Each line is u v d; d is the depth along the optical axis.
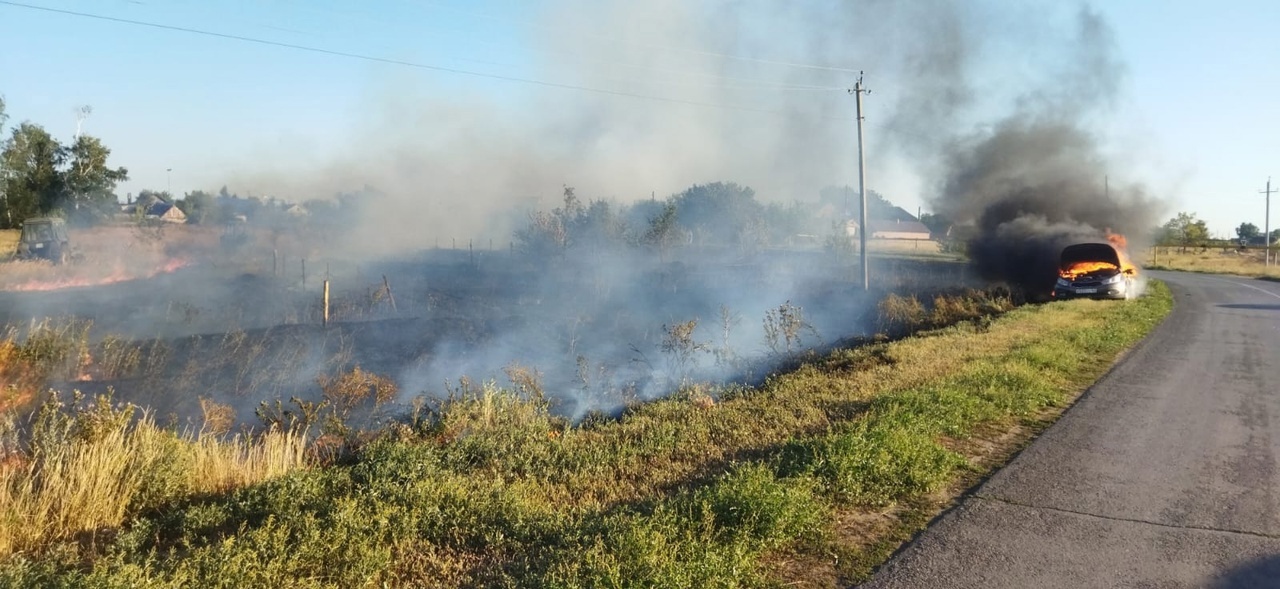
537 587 4.67
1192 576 4.96
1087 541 5.51
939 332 17.20
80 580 4.80
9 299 20.91
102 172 55.81
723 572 4.83
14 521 5.75
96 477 6.37
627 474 7.38
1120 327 17.56
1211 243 81.12
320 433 9.46
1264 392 10.88
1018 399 9.84
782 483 6.19
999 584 4.86
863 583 4.91
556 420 10.33
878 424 7.95
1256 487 6.70
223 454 7.52
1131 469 7.20
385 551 5.30
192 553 5.38
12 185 51.72
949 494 6.57
